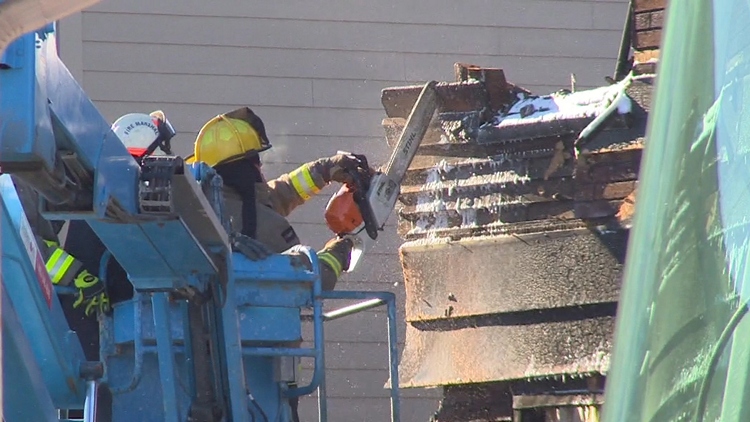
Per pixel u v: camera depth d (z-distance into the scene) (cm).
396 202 2027
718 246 500
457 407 1931
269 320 1622
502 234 1864
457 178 1938
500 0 3173
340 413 2897
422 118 1905
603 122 1736
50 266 1605
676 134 523
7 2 615
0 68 1097
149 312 1580
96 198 1277
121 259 1453
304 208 3002
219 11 3069
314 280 1642
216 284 1509
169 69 3022
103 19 3011
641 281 532
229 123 1861
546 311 1797
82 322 1695
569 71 3172
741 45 507
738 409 485
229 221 1617
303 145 3041
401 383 2000
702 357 499
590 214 1762
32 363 1230
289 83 3066
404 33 3133
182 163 1393
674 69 528
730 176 501
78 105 1266
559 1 3200
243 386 1526
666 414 508
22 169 1155
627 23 1903
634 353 530
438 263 1958
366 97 3089
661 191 528
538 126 1820
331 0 3112
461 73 1950
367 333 2955
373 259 2988
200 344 1520
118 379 1614
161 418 1605
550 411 1794
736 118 504
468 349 1905
